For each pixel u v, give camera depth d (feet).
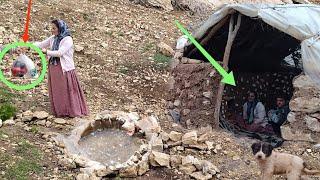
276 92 28.19
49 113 19.69
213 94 22.45
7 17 29.66
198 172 16.39
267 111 26.13
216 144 18.62
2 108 18.84
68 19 31.81
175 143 18.12
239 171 16.88
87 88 23.61
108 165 16.40
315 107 19.08
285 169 15.23
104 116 19.01
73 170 15.75
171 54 29.89
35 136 17.56
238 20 20.51
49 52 18.58
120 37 31.19
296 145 19.17
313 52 18.63
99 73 25.82
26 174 15.05
